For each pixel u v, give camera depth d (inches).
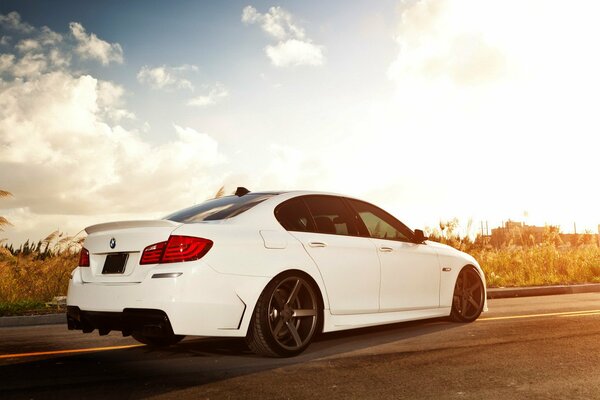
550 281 516.7
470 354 183.9
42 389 145.3
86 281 183.5
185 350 201.0
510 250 590.6
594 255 582.9
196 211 201.6
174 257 165.2
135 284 165.9
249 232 179.6
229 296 167.8
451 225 575.5
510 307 338.0
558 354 183.2
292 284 186.1
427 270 237.5
